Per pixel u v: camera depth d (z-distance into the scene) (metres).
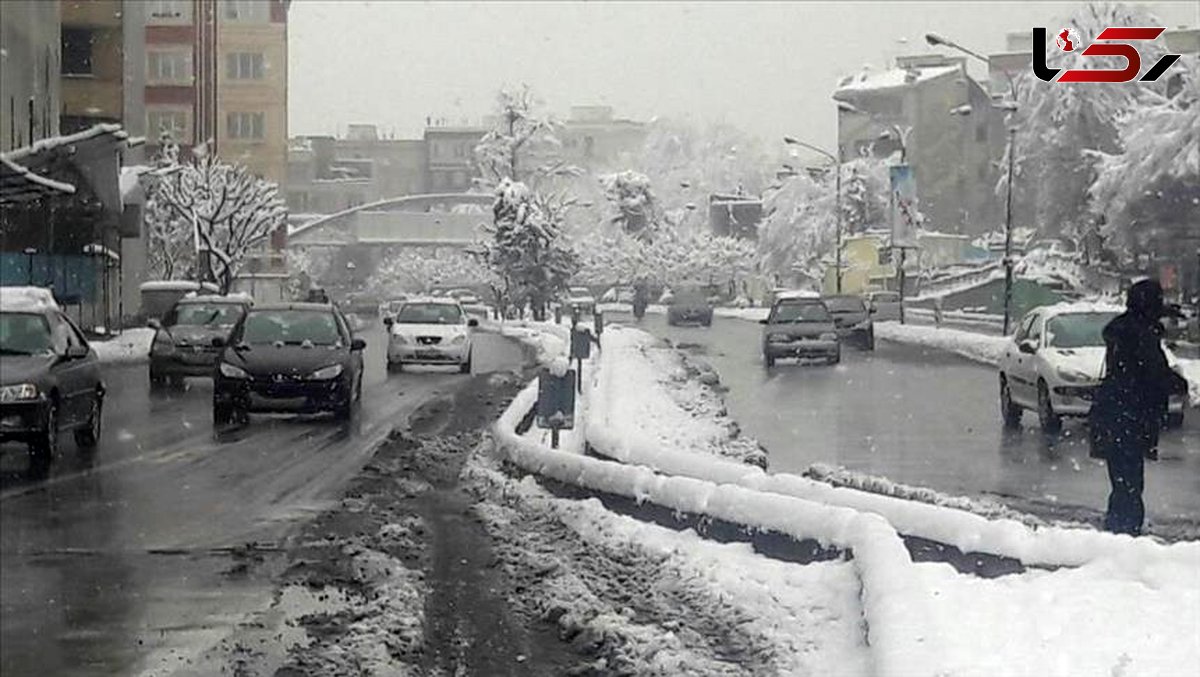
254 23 99.69
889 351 50.00
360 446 21.16
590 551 12.78
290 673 8.98
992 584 9.48
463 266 113.19
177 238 75.75
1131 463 12.81
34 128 52.12
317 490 16.75
